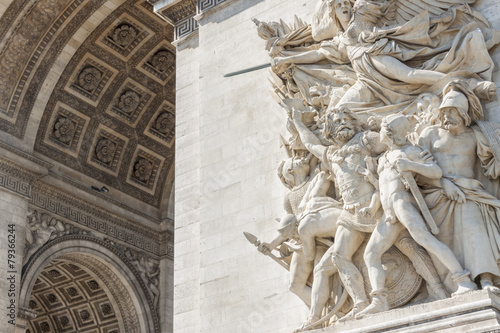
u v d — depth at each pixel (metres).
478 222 16.70
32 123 39.31
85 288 43.84
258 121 23.53
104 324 43.91
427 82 18.80
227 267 22.36
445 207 17.22
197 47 27.52
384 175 17.78
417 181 17.67
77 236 40.50
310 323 18.55
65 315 45.31
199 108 25.36
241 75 24.67
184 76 27.36
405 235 17.66
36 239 38.38
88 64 41.31
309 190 20.16
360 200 18.33
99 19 39.69
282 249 20.59
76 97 41.66
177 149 26.20
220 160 23.95
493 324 14.86
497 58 18.69
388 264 17.98
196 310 23.27
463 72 18.41
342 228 18.58
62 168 41.12
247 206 22.66
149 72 43.44
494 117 17.94
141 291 42.97
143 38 41.75
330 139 19.52
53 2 38.19
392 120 18.39
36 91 39.50
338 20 21.36
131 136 44.50
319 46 22.12
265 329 20.86
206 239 23.22
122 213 43.38
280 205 21.83
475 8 19.78
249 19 25.36
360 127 19.30
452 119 17.55
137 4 39.59
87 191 41.75
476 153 17.66
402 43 19.73
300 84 21.80
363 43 20.08
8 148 37.03
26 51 38.72
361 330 16.55
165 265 44.59
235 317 21.61
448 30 19.52
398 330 15.98
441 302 15.85
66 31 39.56
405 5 20.41
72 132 41.94
